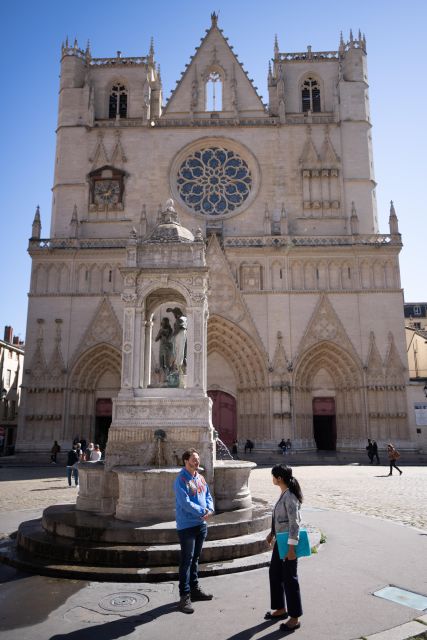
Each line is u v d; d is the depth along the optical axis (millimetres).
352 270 49750
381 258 49812
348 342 48094
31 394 47750
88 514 13750
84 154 54719
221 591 9516
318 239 50938
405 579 10078
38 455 45688
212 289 49406
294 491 8242
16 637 7578
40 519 14969
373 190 53969
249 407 48719
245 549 11492
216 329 49688
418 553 12008
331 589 9508
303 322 48750
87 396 49062
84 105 55969
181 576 8719
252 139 55188
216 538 11953
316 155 54125
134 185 53969
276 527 8188
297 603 7789
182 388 16125
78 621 8164
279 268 49969
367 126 55031
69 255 49938
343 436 48125
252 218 53281
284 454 44656
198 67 57906
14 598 9227
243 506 14789
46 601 9055
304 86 58031
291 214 53188
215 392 50469
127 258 17062
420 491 24047
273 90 57719
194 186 55062
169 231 17594
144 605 8836
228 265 49719
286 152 54688
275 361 47875
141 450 14688
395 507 19312
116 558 10820
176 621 8133
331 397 49656
